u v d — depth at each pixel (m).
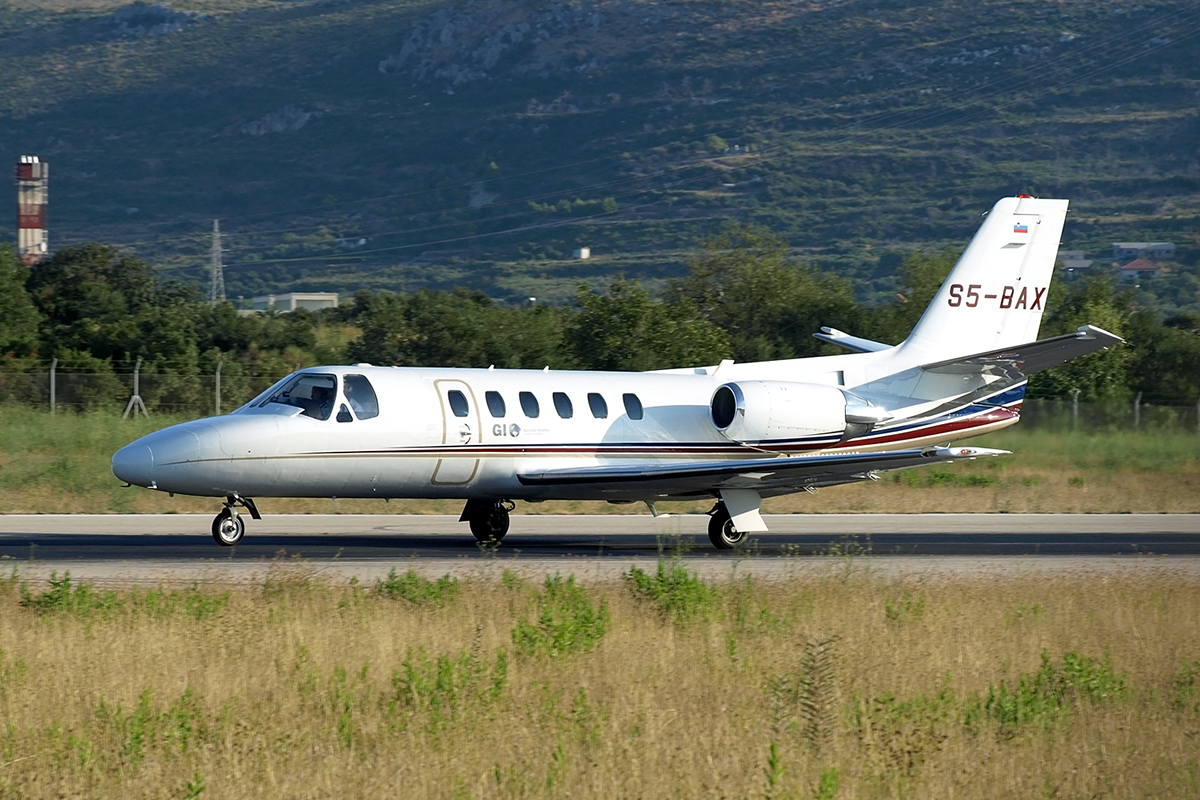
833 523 96.06
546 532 85.75
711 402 81.81
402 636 44.03
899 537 87.81
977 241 89.62
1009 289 90.25
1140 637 49.97
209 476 69.25
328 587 53.56
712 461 77.00
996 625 50.47
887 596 55.88
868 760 32.38
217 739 32.75
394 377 74.06
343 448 71.31
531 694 37.56
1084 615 53.75
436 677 38.66
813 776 31.33
